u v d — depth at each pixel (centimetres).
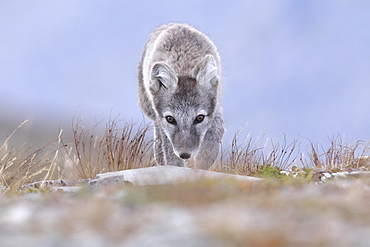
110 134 1507
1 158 1409
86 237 605
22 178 1295
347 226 634
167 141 1463
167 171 1098
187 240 583
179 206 735
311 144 1523
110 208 709
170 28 1522
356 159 1444
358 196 789
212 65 1402
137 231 619
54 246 575
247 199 746
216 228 603
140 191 820
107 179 1102
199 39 1484
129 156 1485
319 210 691
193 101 1390
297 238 584
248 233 588
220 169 1450
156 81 1416
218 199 764
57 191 1105
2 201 897
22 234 622
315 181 1151
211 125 1452
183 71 1423
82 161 1557
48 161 1476
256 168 1415
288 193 832
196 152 1394
